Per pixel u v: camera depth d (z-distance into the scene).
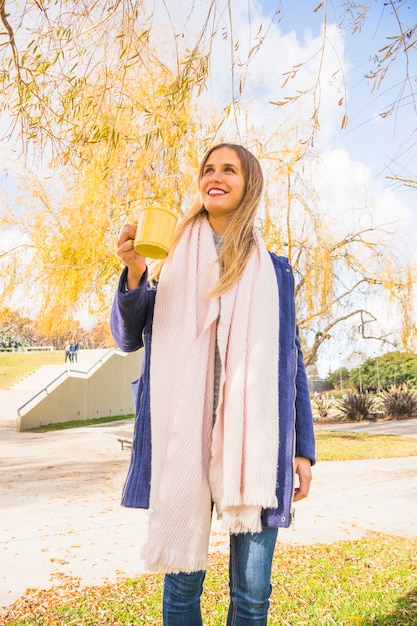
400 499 6.36
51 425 18.19
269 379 1.50
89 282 10.15
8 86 2.70
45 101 2.83
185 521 1.39
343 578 3.36
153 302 1.65
